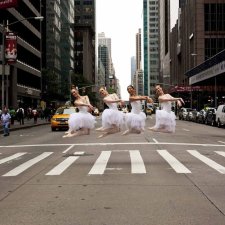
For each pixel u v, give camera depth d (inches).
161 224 248.7
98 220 258.1
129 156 600.1
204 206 293.4
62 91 3533.5
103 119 534.0
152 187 363.6
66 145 803.4
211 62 2417.6
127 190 350.9
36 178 417.1
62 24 4722.0
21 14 2674.7
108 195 331.3
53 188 361.4
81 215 270.2
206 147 745.0
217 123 1572.3
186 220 257.1
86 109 551.8
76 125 546.6
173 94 4143.7
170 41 5497.1
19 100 2642.7
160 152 655.1
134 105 533.0
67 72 4997.5
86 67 6948.8
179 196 326.3
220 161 543.5
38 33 3250.5
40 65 3326.8
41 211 281.3
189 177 415.5
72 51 5570.9
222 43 3531.0
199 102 3553.2
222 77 2568.9
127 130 541.6
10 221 257.1
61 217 265.4
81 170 467.2
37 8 3240.7
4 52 1505.9
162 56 6786.4
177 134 1127.6
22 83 2721.5
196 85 3405.5
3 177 426.0
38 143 866.8
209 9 3548.2
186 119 2534.5
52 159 578.6
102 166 496.7
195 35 3555.6
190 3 3809.1
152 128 546.3
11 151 709.3
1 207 293.9
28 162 548.7
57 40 4355.3
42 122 2160.4
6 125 1138.0
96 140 919.7
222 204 299.0
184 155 613.9
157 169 470.0
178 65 4677.7
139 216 267.1
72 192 343.6
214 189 353.4
